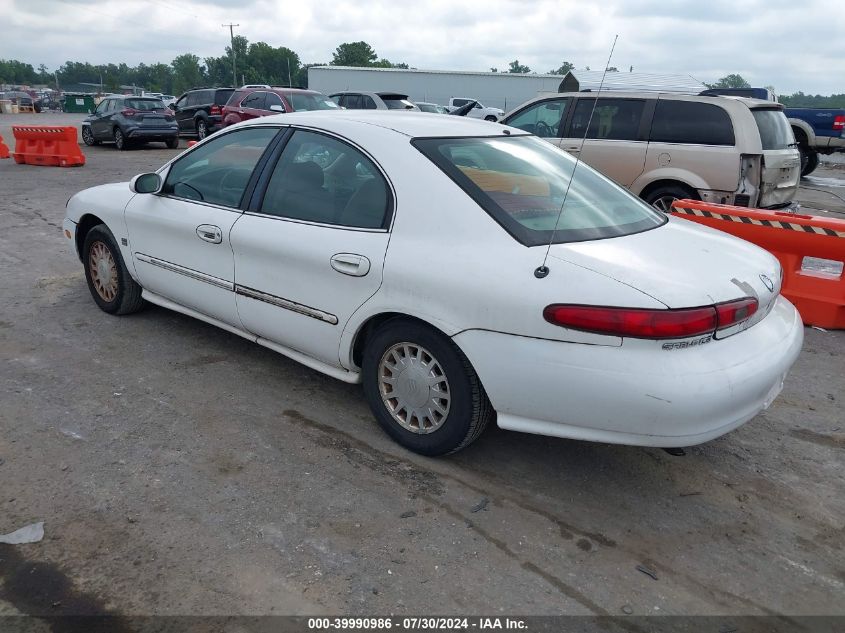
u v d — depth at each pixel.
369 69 37.66
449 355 3.13
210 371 4.38
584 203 3.45
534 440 3.68
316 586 2.58
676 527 3.01
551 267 2.86
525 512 3.07
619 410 2.73
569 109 8.59
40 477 3.19
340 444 3.56
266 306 3.89
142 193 4.50
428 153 3.38
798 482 3.38
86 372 4.32
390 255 3.24
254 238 3.84
